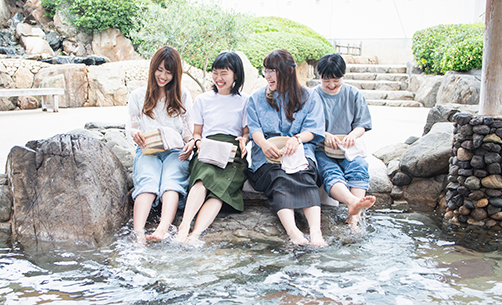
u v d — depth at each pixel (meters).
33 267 2.43
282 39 12.71
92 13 13.84
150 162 3.41
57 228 2.92
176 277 2.29
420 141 4.12
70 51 14.28
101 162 3.31
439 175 4.02
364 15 19.61
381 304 2.01
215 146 3.25
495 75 3.33
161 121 3.54
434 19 18.67
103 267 2.43
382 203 3.98
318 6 20.22
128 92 11.38
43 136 5.92
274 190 3.19
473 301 2.04
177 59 3.35
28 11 15.25
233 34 8.50
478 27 11.88
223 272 2.36
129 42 13.93
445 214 3.56
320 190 3.67
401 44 17.97
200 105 3.61
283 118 3.38
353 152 3.48
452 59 9.84
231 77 3.41
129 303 2.01
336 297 2.08
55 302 2.01
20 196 3.08
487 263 2.53
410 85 11.92
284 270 2.40
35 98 10.62
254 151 3.49
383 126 6.96
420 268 2.44
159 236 2.80
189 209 3.04
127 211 3.46
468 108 4.52
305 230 3.17
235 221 3.29
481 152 3.33
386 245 2.83
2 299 2.04
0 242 2.83
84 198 2.97
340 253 2.67
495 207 3.29
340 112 3.64
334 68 3.33
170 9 8.27
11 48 13.43
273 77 3.28
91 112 9.32
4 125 7.04
